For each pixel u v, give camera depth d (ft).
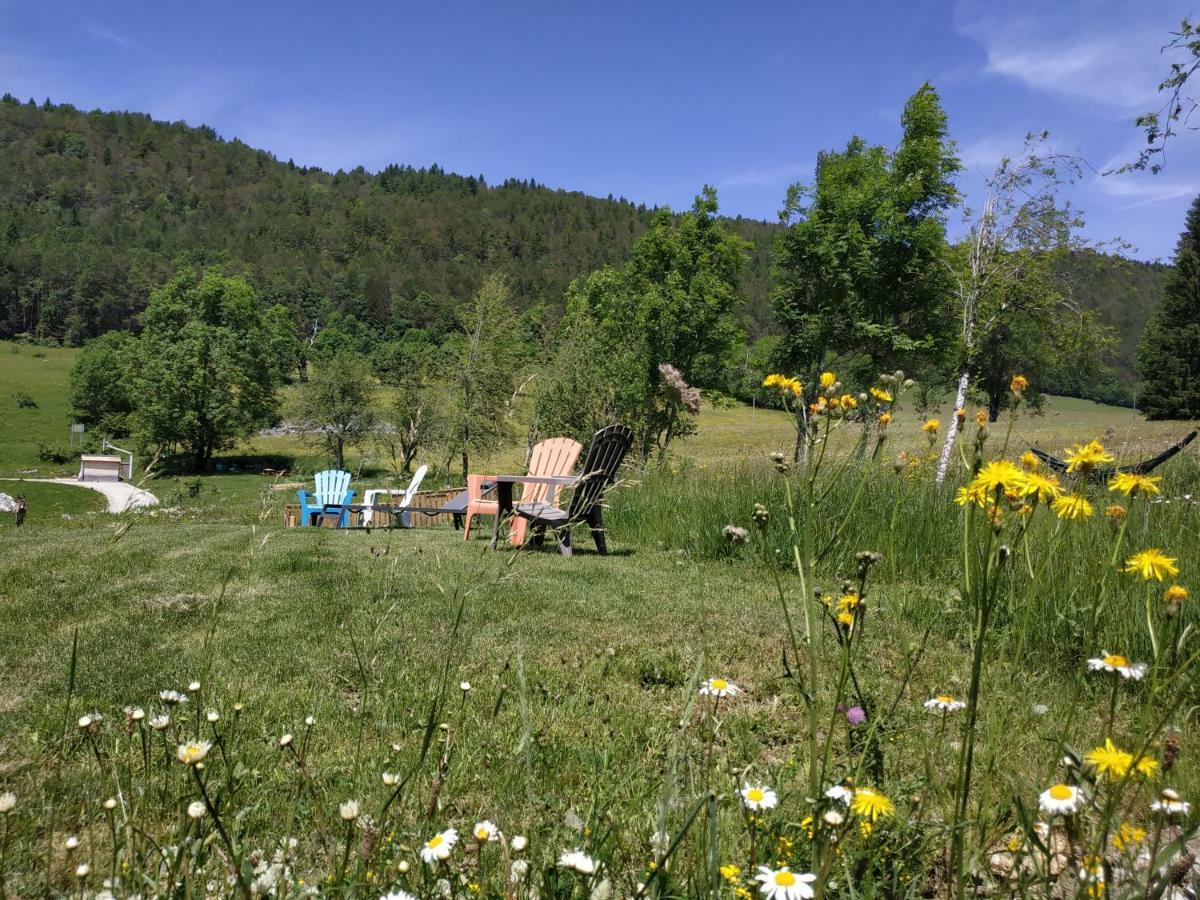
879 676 11.05
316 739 9.41
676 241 94.84
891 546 10.73
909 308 69.82
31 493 127.24
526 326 108.47
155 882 4.55
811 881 4.04
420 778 7.53
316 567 21.74
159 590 18.80
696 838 5.11
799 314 73.10
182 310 204.85
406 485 60.70
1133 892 3.79
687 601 17.53
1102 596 6.52
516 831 6.24
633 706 10.77
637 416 82.48
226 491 138.62
